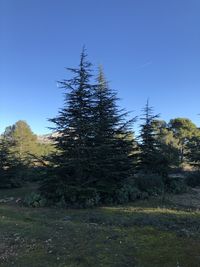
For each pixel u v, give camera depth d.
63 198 21.05
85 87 22.61
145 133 28.16
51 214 17.88
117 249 10.18
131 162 25.28
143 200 22.25
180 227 12.70
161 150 28.67
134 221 13.84
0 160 33.66
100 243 10.84
